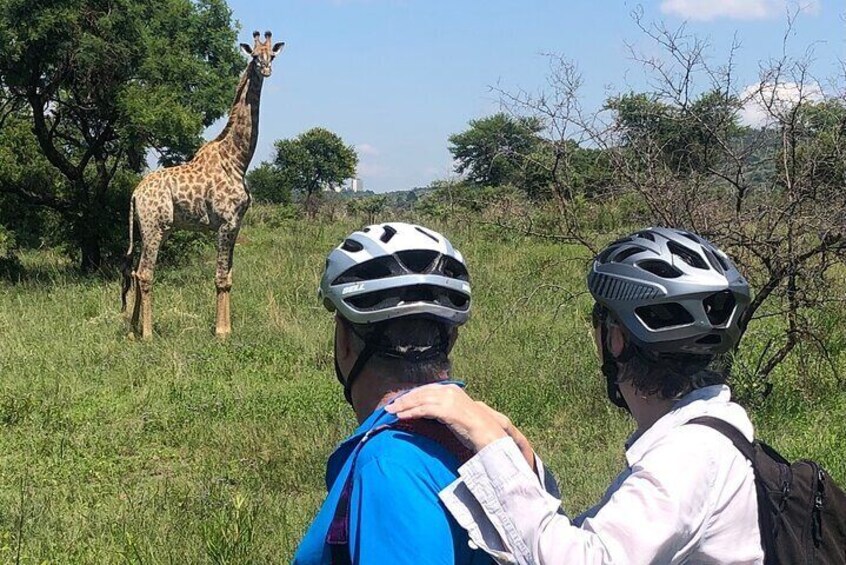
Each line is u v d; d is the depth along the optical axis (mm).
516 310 10250
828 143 6551
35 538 4660
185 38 15781
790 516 1841
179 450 6312
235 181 10500
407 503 1682
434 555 1661
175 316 10844
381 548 1667
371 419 1862
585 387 7203
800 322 7141
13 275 14234
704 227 6527
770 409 6625
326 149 55000
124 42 14133
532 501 1689
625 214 7668
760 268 7012
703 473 1767
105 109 14609
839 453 5555
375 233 1971
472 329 9656
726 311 1987
